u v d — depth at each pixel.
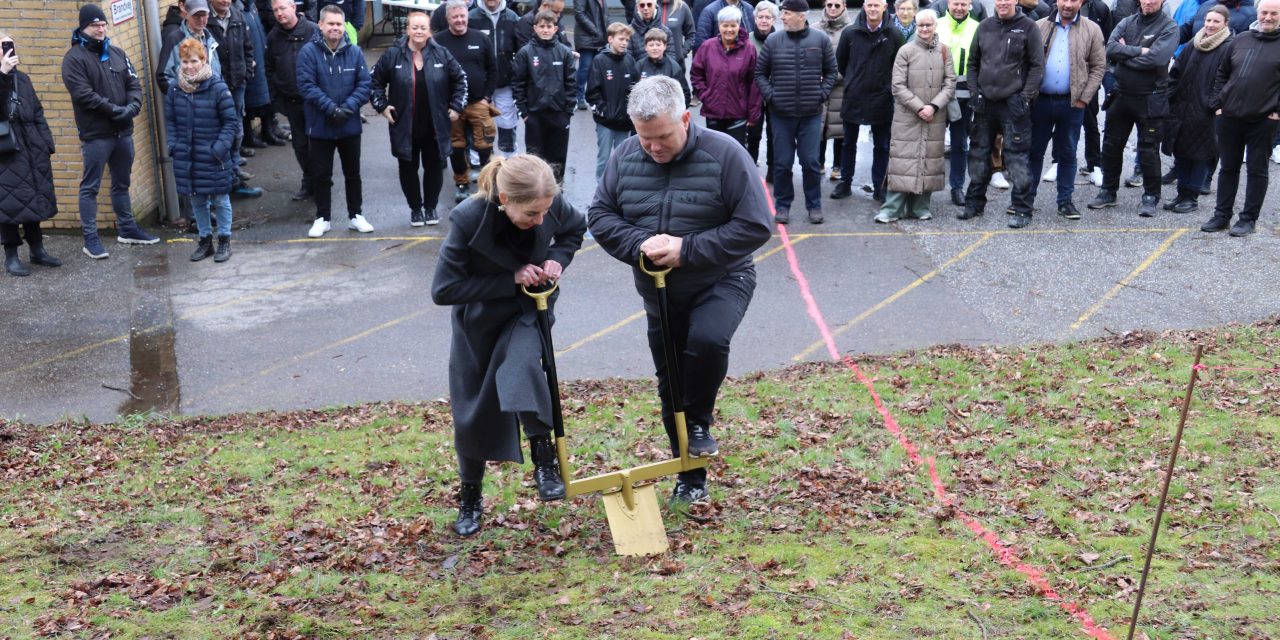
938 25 12.14
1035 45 10.77
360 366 8.62
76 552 5.29
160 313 9.64
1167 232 11.02
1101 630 4.22
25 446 7.02
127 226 11.23
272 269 10.67
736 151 4.80
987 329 8.91
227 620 4.54
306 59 11.07
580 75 16.19
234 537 5.46
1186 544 5.00
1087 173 13.09
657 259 4.77
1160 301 9.33
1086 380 7.48
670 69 11.73
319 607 4.65
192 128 10.51
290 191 13.02
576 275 10.37
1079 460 6.10
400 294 10.02
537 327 4.77
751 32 13.70
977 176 11.43
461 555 5.16
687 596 4.59
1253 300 9.27
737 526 5.30
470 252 4.57
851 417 6.94
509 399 4.54
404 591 4.78
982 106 11.16
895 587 4.61
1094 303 9.35
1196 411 6.80
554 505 5.70
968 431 6.62
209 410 7.93
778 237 11.21
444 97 11.38
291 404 7.99
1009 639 4.16
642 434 6.88
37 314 9.59
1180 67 11.16
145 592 4.80
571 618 4.46
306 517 5.73
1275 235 10.80
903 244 10.92
